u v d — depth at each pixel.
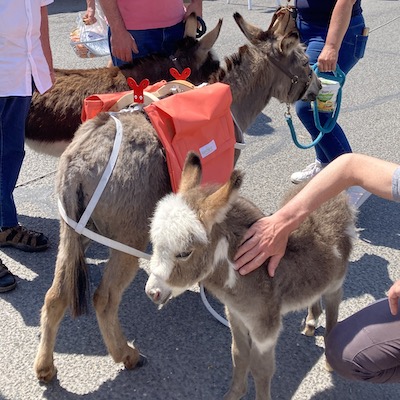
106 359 2.01
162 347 2.07
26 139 2.68
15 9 2.14
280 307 1.65
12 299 2.29
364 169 1.51
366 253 2.63
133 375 1.93
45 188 3.12
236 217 1.59
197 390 1.88
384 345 1.52
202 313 2.24
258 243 1.55
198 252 1.44
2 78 2.20
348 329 1.59
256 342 1.65
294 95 2.61
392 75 5.15
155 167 1.79
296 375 1.95
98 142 1.76
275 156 3.58
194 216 1.41
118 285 1.83
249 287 1.60
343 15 2.51
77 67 5.01
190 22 2.71
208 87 1.97
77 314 1.79
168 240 1.40
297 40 2.45
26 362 1.98
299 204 1.56
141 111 1.91
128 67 2.63
